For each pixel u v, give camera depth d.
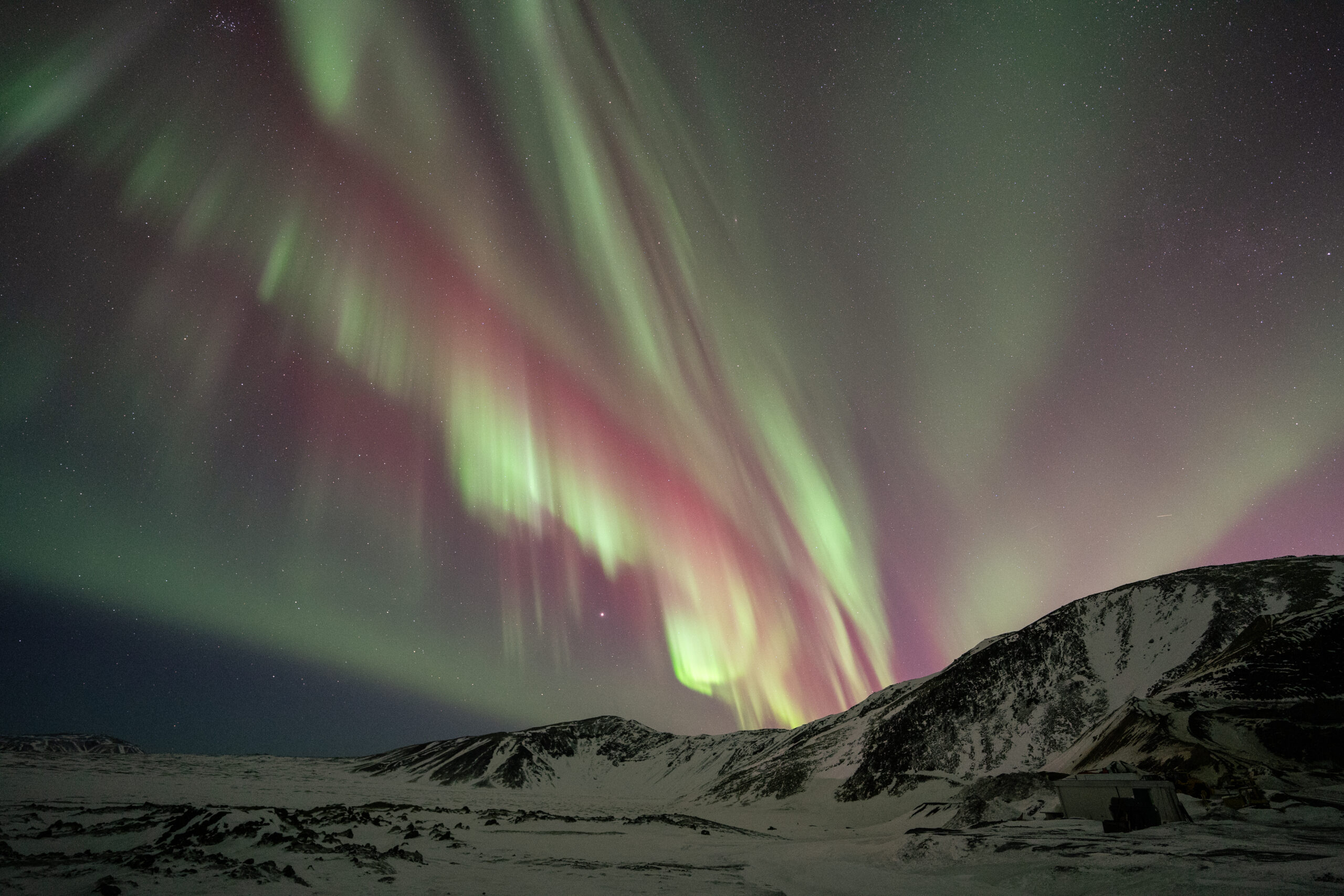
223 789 74.88
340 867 19.05
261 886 16.17
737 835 46.88
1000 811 36.53
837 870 23.27
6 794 48.75
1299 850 16.69
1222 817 23.58
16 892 14.54
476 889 17.78
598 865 24.97
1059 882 16.44
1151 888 14.26
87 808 37.06
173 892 14.99
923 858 24.12
